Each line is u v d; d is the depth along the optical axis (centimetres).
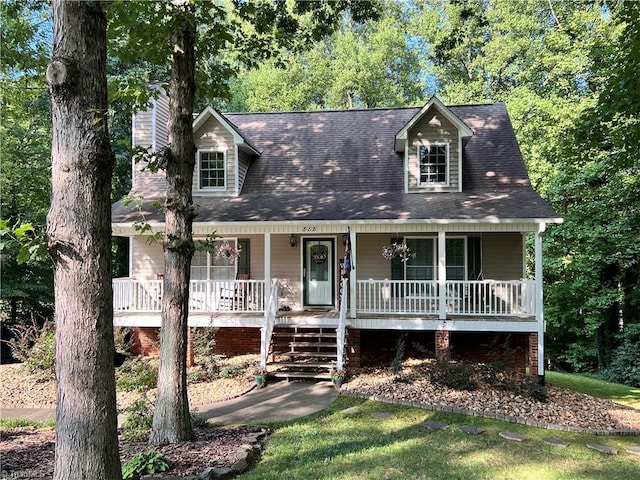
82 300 418
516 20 2517
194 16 752
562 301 2006
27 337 1304
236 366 1191
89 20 426
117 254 2580
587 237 1792
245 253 1502
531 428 837
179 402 706
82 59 421
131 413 812
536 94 2222
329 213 1270
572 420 921
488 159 1486
